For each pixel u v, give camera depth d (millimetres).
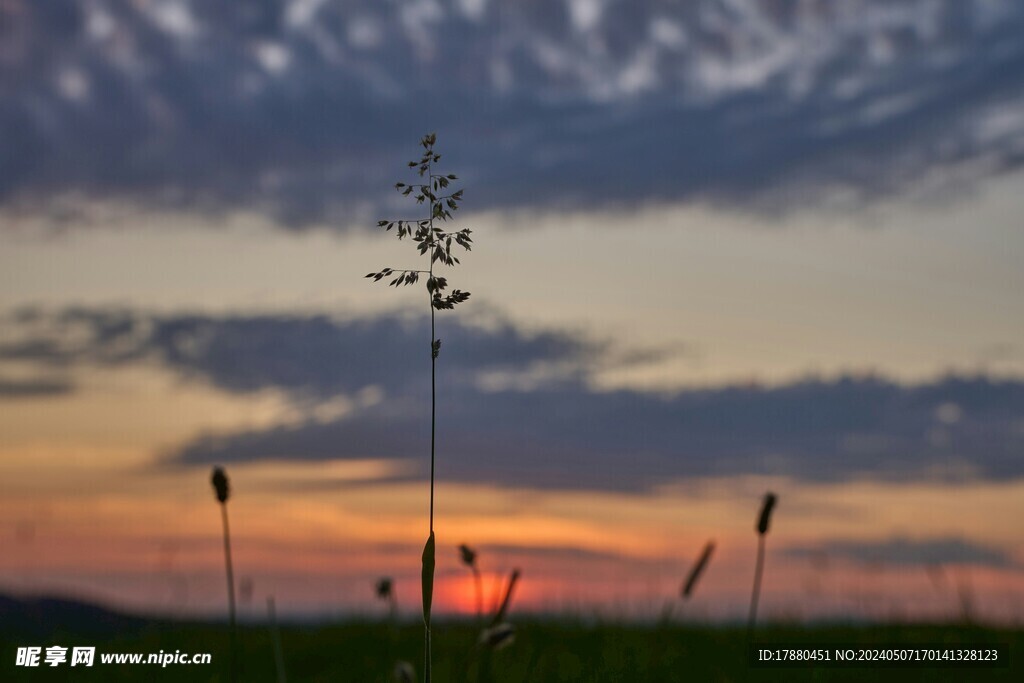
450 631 7684
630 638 8570
